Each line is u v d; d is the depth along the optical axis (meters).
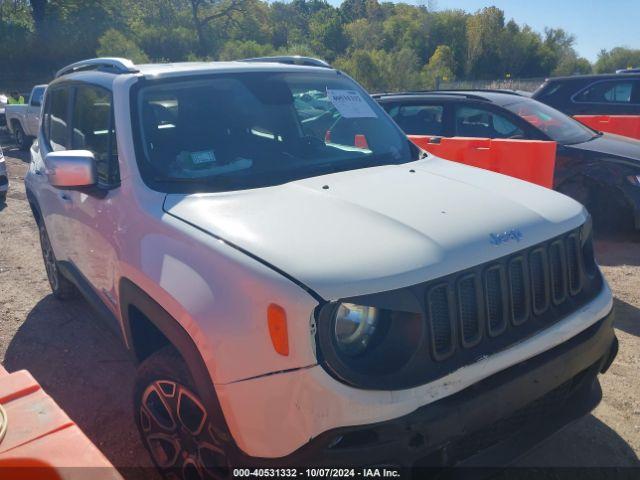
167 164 3.17
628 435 3.32
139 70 3.64
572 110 11.13
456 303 2.36
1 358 4.40
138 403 2.89
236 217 2.65
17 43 41.44
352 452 2.14
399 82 32.34
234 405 2.26
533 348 2.51
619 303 5.00
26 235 7.59
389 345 2.23
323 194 2.89
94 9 44.28
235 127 3.49
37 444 1.79
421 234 2.46
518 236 2.60
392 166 3.48
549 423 2.71
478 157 6.05
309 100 3.88
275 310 2.16
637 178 6.38
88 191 3.42
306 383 2.11
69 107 4.29
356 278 2.20
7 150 15.61
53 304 5.33
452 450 2.30
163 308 2.59
